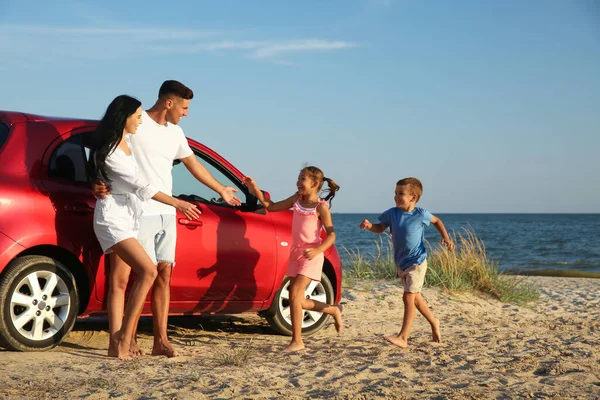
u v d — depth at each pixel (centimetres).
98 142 466
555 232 6425
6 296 462
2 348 493
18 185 473
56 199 486
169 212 509
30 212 472
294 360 507
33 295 477
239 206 603
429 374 469
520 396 406
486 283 1103
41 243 475
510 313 934
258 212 616
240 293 594
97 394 379
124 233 468
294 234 573
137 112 477
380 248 1249
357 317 800
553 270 2348
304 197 573
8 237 461
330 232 564
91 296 507
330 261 659
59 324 492
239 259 587
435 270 1119
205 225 567
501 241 4588
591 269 2439
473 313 898
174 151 513
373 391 409
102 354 498
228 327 686
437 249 1175
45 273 482
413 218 580
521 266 2588
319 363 495
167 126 512
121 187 473
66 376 419
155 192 473
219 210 585
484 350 575
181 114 514
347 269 1208
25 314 475
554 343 619
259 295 609
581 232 6406
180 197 560
